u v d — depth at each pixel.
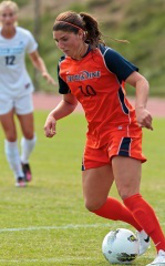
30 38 33.75
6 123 33.69
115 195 31.88
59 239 22.20
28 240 21.95
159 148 52.47
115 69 18.22
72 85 18.92
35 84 113.00
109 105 18.55
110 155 18.41
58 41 18.38
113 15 127.31
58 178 37.28
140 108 17.53
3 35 33.22
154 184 35.41
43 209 27.75
